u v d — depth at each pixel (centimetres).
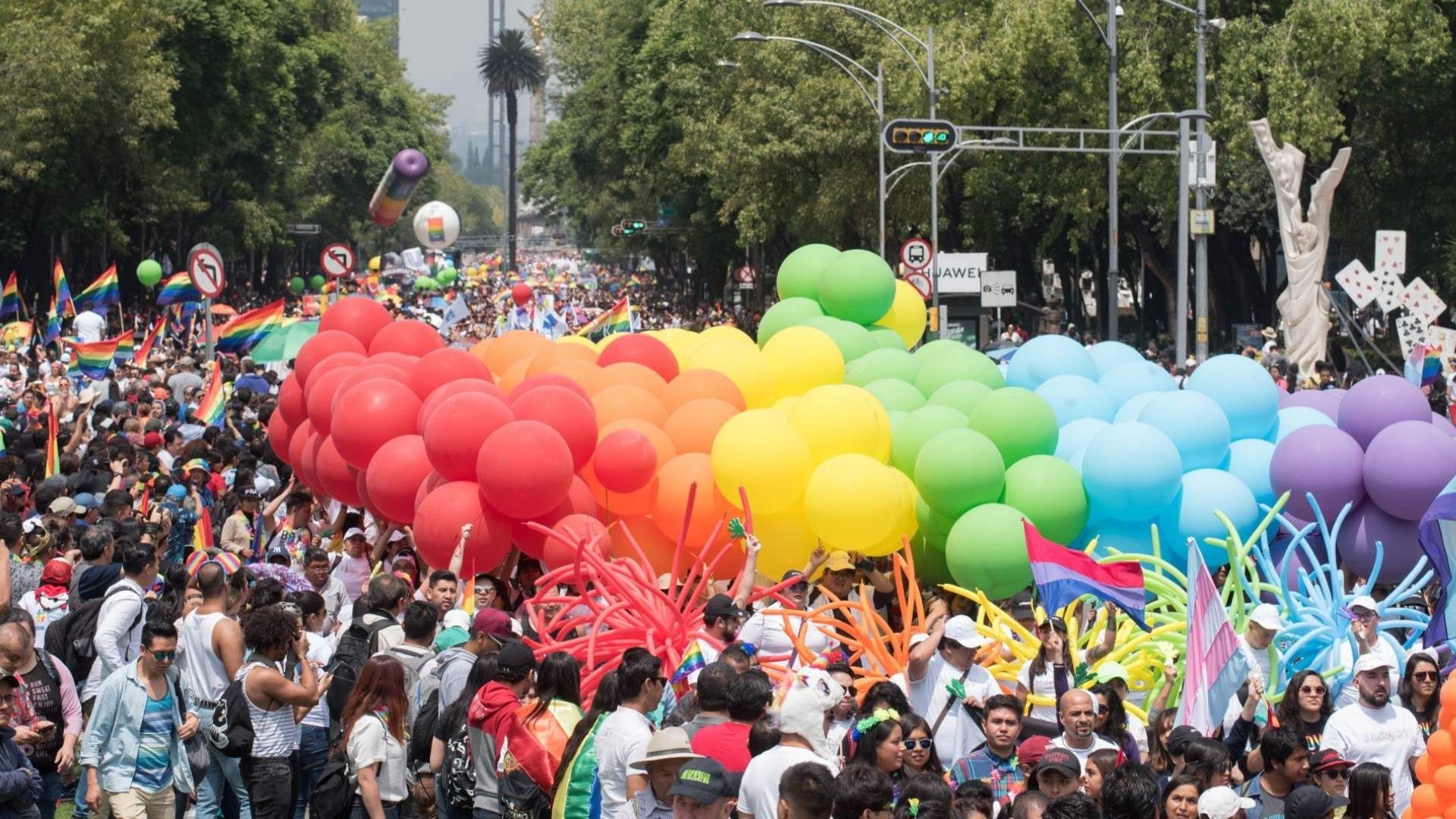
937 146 3244
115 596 1063
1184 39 3719
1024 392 1370
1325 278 5047
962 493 1297
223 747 942
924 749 804
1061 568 1111
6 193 5275
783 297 1792
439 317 5612
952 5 4219
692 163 5762
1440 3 3766
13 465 1623
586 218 11462
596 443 1351
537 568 1339
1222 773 806
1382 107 3938
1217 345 4528
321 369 1614
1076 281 5284
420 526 1307
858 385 1562
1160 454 1291
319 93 7950
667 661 1094
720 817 656
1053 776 756
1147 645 1123
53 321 3578
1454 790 742
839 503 1288
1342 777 816
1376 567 1266
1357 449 1336
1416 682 942
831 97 4444
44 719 973
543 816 830
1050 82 3984
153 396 2294
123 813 942
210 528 1506
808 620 1113
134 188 5872
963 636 927
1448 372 2755
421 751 933
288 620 955
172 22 5416
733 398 1459
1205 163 2970
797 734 738
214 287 2605
